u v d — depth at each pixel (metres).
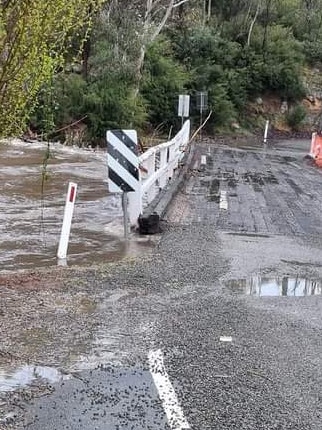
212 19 50.53
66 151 23.20
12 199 12.63
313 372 5.05
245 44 48.94
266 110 48.91
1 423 4.04
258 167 21.78
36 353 5.23
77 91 29.72
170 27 46.12
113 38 32.06
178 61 43.44
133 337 5.66
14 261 8.23
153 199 12.07
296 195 15.27
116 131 9.30
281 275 8.02
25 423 4.05
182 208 12.40
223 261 8.52
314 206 13.77
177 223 10.88
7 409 4.25
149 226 9.91
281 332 5.94
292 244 9.84
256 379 4.87
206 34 45.31
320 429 4.15
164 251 8.91
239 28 49.59
